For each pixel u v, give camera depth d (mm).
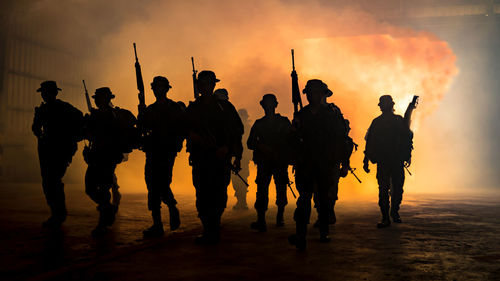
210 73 4934
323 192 4684
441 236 5230
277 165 5840
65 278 3285
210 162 4762
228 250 4352
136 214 7219
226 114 4910
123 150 5492
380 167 6160
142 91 5422
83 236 5086
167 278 3303
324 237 4824
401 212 7844
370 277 3344
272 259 3947
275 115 5969
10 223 6004
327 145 4562
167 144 5207
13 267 3596
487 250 4383
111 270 3531
